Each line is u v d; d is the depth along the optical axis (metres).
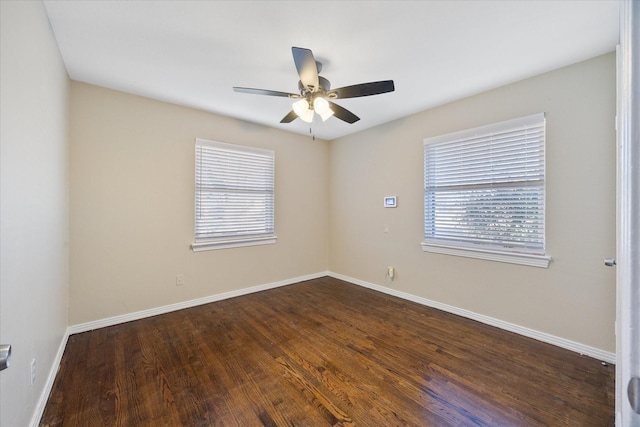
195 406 1.69
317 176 4.70
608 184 2.16
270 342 2.49
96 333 2.64
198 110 3.37
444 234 3.25
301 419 1.59
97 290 2.75
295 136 4.38
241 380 1.94
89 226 2.70
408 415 1.62
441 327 2.79
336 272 4.73
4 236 1.16
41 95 1.66
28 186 1.45
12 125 1.24
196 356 2.25
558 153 2.39
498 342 2.47
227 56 2.22
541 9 1.70
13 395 1.25
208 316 3.08
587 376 1.97
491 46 2.08
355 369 2.07
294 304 3.46
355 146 4.36
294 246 4.41
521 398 1.75
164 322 2.91
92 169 2.71
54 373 1.96
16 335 1.28
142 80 2.62
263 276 4.05
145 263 3.03
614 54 2.13
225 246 3.63
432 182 3.36
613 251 2.15
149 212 3.05
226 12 1.73
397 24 1.84
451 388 1.85
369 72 2.46
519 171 2.64
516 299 2.66
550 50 2.12
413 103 3.17
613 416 1.60
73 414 1.62
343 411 1.65
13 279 1.25
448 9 1.71
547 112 2.44
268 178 4.07
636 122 0.55
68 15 1.75
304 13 1.74
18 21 1.29
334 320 2.97
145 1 1.64
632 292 0.56
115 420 1.58
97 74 2.50
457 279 3.12
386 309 3.29
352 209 4.43
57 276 2.14
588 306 2.26
